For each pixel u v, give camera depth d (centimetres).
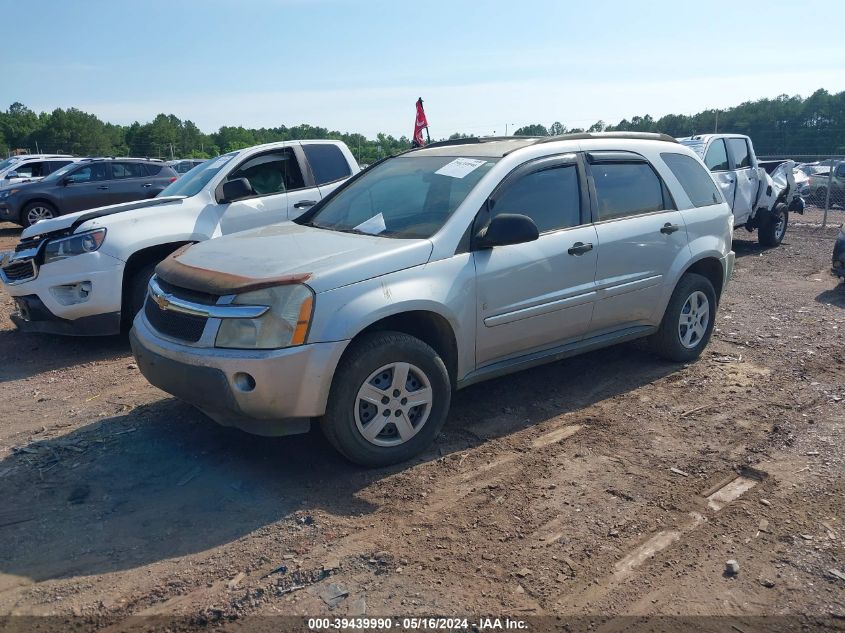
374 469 419
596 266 511
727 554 334
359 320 390
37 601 303
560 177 509
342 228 495
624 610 296
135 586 312
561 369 596
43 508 377
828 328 726
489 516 368
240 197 755
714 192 635
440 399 434
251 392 377
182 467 423
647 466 423
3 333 748
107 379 591
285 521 362
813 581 314
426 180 501
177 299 411
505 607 297
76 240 646
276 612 294
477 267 445
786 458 432
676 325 587
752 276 1034
